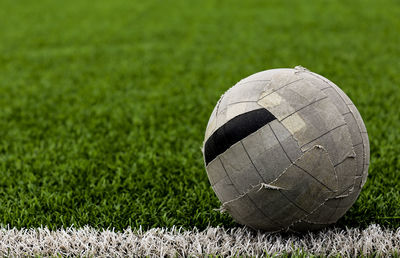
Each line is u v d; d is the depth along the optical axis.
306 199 1.25
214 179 1.30
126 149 1.72
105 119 2.06
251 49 3.47
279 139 1.24
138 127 1.96
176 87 2.56
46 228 1.39
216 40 3.88
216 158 1.28
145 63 3.22
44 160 1.67
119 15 5.40
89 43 4.00
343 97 1.28
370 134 1.73
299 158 1.23
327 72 2.67
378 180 1.53
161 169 1.61
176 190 1.53
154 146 1.73
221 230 1.37
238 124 1.26
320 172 1.24
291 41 3.68
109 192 1.52
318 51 3.28
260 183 1.25
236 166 1.26
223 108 1.29
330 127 1.24
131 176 1.58
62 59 3.44
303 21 4.50
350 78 2.54
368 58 3.02
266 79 1.28
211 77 2.73
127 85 2.66
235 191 1.28
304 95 1.25
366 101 2.11
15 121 2.10
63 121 2.09
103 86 2.66
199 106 2.20
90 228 1.40
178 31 4.35
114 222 1.41
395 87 2.34
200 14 5.22
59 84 2.76
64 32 4.51
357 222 1.39
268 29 4.23
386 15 4.55
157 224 1.41
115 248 1.33
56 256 1.32
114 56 3.48
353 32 3.90
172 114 2.12
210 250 1.32
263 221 1.29
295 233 1.32
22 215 1.44
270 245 1.31
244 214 1.30
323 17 4.65
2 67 3.24
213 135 1.28
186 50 3.57
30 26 4.89
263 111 1.25
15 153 1.73
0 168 1.64
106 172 1.60
